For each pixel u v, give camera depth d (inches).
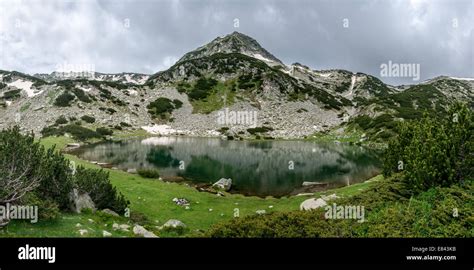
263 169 2635.3
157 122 6555.1
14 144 741.3
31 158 766.5
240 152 3742.6
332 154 3639.3
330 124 6811.0
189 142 4889.3
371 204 871.7
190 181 2127.2
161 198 1425.9
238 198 1653.5
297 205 1428.4
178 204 1375.5
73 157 2635.3
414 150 1141.1
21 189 708.0
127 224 944.9
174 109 7111.2
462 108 1010.1
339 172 2513.5
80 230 722.8
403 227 645.9
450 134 993.5
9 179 685.3
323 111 7524.6
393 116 5408.5
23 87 7529.5
